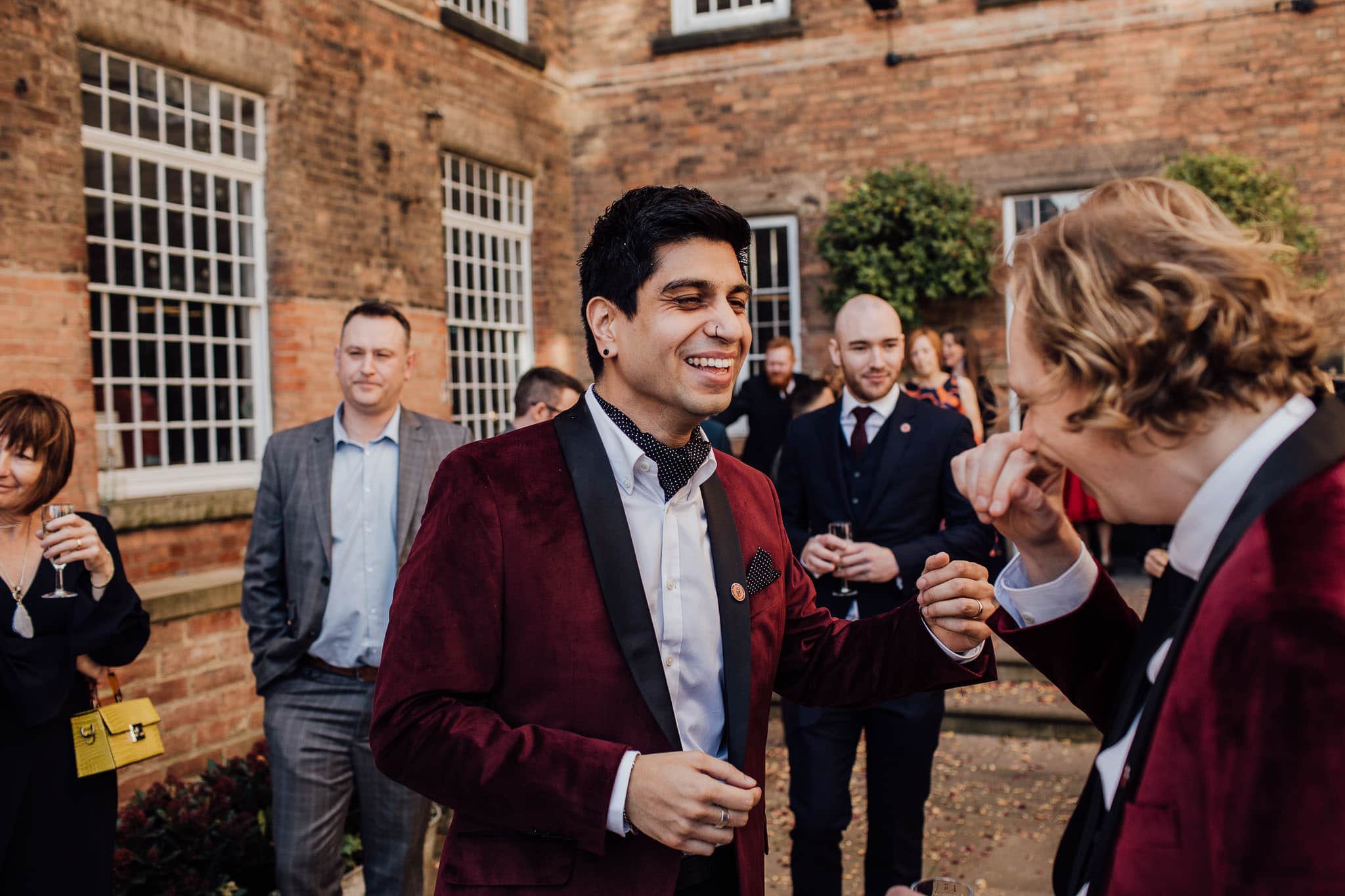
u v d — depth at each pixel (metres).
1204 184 7.20
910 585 3.06
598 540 1.51
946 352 7.05
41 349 4.78
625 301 1.54
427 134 7.47
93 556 2.60
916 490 3.18
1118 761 1.01
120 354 5.39
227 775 4.14
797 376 7.00
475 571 1.48
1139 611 5.87
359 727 2.96
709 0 9.15
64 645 2.53
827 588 3.22
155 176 5.56
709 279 1.50
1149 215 0.97
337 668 2.98
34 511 2.67
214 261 5.87
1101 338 0.94
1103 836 0.93
